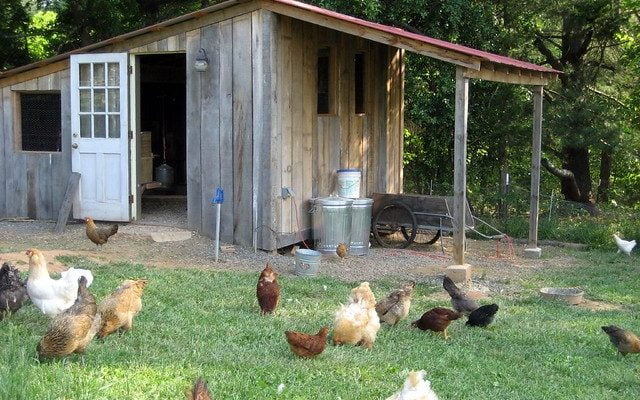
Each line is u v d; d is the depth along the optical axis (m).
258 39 12.03
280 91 12.25
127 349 6.82
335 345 7.44
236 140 12.35
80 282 6.48
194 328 7.74
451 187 20.17
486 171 20.59
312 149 13.31
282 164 12.40
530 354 7.69
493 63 11.03
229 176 12.47
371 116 15.48
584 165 21.77
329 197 12.90
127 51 12.99
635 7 18.39
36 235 12.59
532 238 13.89
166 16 20.66
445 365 7.09
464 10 17.53
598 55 20.88
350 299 7.57
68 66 13.56
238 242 12.48
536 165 13.86
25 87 13.91
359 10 16.75
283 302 9.20
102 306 7.13
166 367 6.39
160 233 12.53
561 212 18.28
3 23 19.36
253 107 12.17
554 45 21.05
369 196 15.41
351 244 12.84
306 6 11.67
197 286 9.62
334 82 13.94
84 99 13.34
